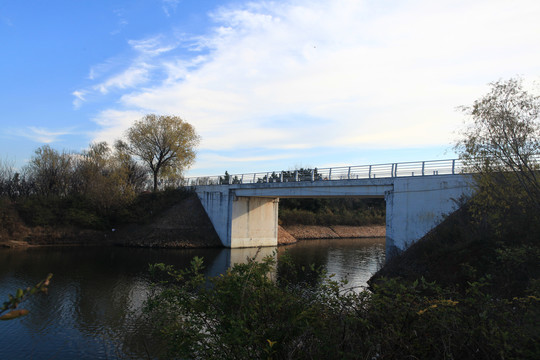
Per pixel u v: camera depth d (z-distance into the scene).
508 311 6.21
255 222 47.53
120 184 50.25
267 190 41.19
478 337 5.40
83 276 25.08
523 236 14.09
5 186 50.38
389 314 5.93
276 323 5.94
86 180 51.69
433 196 24.88
